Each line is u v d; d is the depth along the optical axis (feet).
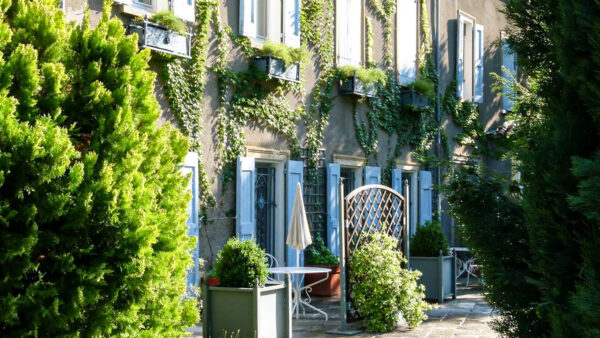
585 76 10.87
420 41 49.19
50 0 13.25
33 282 11.48
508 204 13.69
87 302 11.59
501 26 59.57
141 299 12.56
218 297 21.16
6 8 12.10
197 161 30.45
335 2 40.88
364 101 43.42
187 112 30.60
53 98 12.16
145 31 27.45
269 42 34.68
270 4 36.22
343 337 25.52
